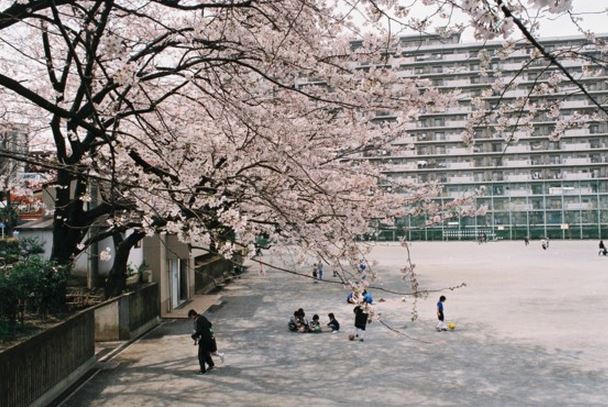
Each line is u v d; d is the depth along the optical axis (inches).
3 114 527.2
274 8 265.7
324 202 344.2
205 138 378.0
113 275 623.5
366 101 298.8
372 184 406.6
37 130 577.3
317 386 418.0
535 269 1391.5
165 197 310.2
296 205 334.6
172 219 358.3
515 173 3277.6
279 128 308.0
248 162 332.8
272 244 403.2
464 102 3289.9
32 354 346.3
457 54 3122.5
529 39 124.3
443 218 479.5
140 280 736.3
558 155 3211.1
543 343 562.3
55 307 501.4
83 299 644.7
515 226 3265.3
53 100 517.3
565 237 3198.8
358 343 581.9
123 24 410.3
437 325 645.9
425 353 528.7
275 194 325.7
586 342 563.2
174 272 843.4
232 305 888.9
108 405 370.9
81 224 491.5
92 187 621.9
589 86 2391.7
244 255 333.1
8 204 967.0
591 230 3164.4
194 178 319.9
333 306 869.8
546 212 3230.8
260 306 876.0
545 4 108.1
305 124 370.3
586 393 392.2
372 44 299.7
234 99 300.4
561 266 1467.8
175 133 358.6
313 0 278.5
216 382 430.3
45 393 367.6
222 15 291.1
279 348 560.1
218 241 292.0
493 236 3282.5
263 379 439.5
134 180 349.7
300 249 375.9
